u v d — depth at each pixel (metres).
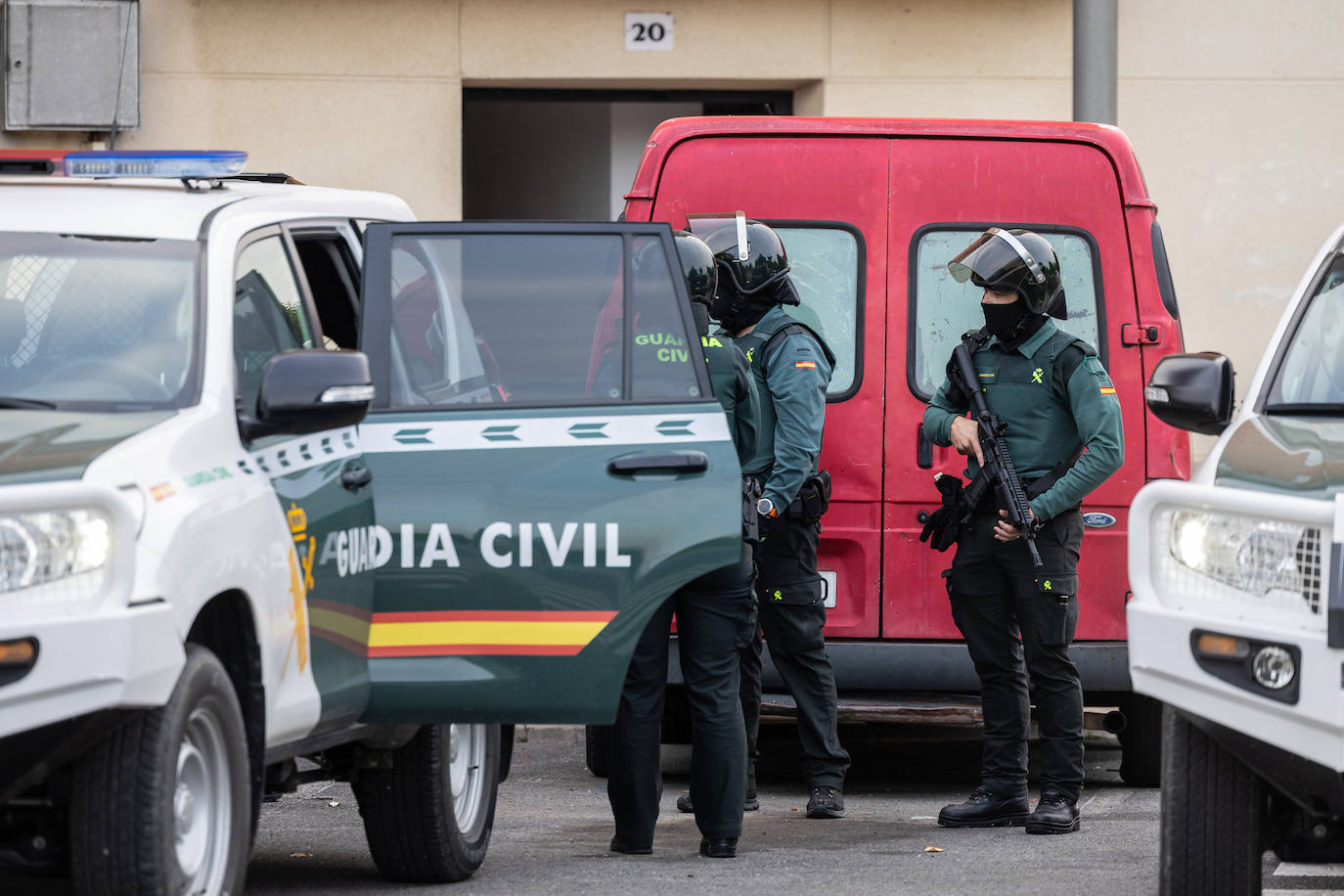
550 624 20.50
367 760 21.66
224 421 18.23
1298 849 18.94
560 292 21.23
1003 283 26.31
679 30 46.12
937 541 27.28
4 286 19.16
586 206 48.12
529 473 20.67
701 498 20.83
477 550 20.45
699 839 26.44
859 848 25.52
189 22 45.03
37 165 21.47
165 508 16.50
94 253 19.41
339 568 19.62
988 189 30.52
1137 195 30.56
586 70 46.03
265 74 45.31
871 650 30.34
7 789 15.84
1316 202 47.56
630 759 24.56
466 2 45.69
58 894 21.66
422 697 20.36
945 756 36.34
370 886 22.61
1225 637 16.95
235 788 17.53
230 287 19.31
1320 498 16.75
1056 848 25.56
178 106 45.12
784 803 30.17
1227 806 18.44
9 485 15.42
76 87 44.34
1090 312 30.47
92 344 18.69
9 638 14.77
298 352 18.45
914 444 30.33
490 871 23.75
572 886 22.59
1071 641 27.11
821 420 27.11
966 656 30.30
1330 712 16.03
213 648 17.95
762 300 27.17
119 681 15.31
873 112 46.53
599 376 21.09
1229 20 47.12
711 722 24.34
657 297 21.30
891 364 30.41
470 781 23.61
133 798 15.98
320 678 19.23
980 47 46.59
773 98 48.34
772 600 27.81
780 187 30.53
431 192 45.91
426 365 21.05
